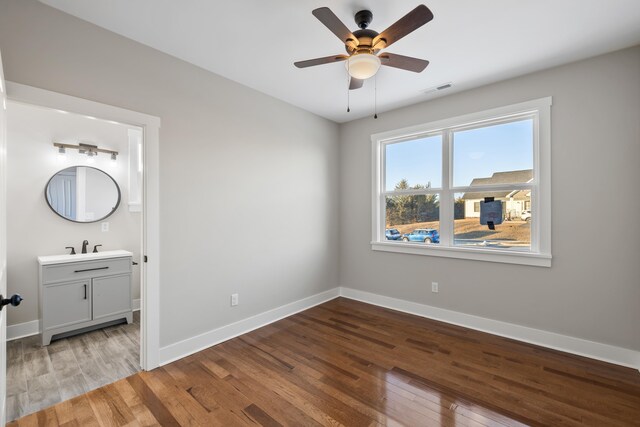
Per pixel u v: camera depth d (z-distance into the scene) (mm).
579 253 2584
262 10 1947
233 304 2986
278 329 3156
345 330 3123
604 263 2486
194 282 2670
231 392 2076
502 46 2346
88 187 3459
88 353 2635
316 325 3258
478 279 3127
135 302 3789
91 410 1896
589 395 2021
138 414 1862
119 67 2205
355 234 4160
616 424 1755
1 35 1739
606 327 2480
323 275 4074
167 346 2482
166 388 2123
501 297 2986
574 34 2188
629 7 1894
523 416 1827
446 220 3381
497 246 3070
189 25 2107
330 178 4176
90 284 3041
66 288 2896
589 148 2529
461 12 1947
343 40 1828
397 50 2402
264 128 3277
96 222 3510
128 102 2250
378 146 3918
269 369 2367
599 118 2488
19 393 2066
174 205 2523
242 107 3053
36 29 1855
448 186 3361
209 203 2779
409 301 3641
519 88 2846
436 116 3379
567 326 2645
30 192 3078
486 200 3143
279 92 3246
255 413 1869
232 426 1761
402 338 2920
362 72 1879
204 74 2732
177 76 2541
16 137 3016
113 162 3641
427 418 1813
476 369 2354
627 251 2400
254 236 3186
